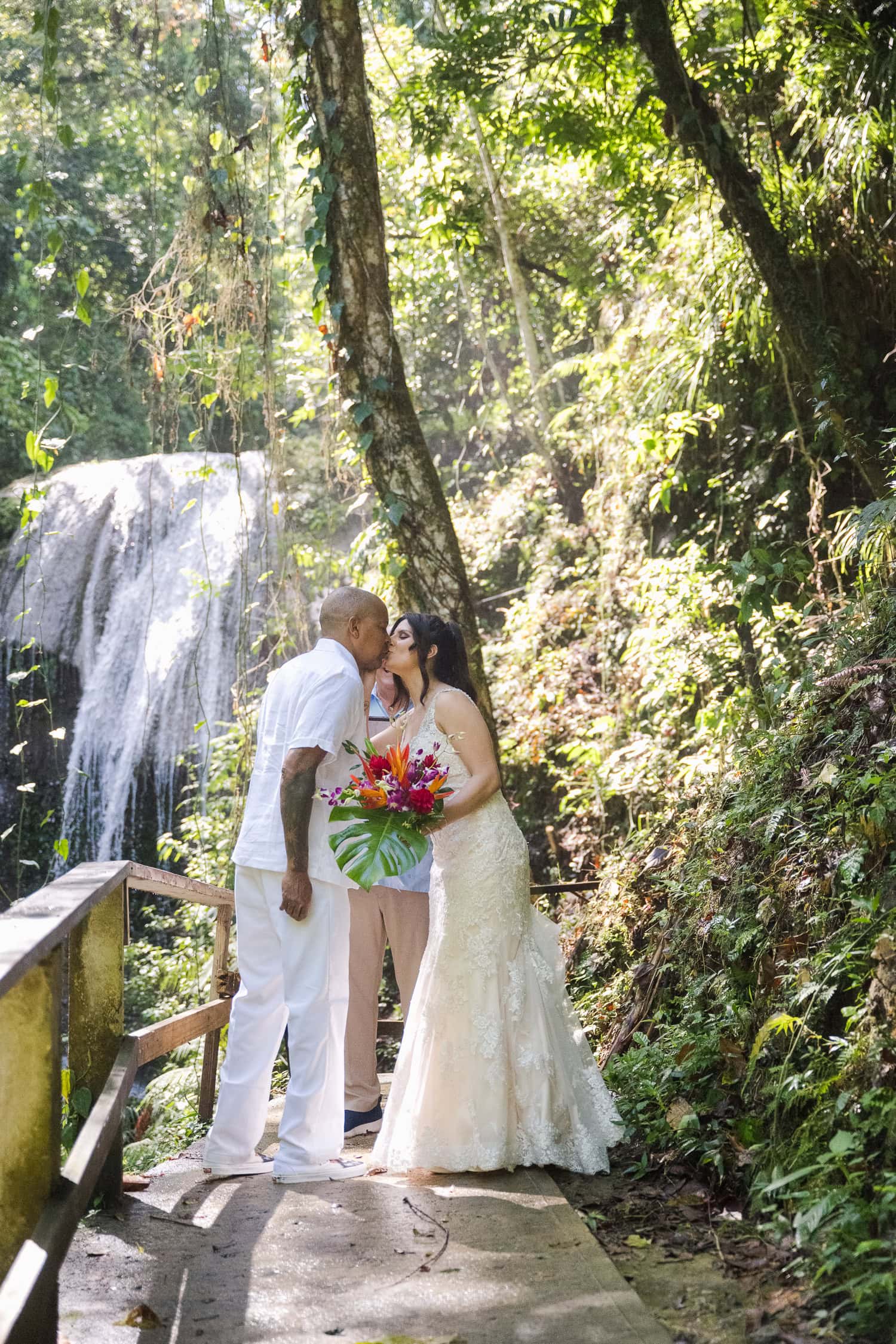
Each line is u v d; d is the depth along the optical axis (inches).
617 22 245.9
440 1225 112.2
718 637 282.7
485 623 453.7
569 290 400.2
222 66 233.6
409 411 228.2
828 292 266.2
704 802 190.7
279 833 136.5
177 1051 322.7
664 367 317.7
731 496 301.3
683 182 292.0
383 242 227.1
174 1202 123.3
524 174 416.5
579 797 327.6
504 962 132.8
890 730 145.2
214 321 250.1
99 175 567.8
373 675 165.9
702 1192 119.0
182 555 510.6
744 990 144.0
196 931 354.0
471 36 259.3
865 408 249.4
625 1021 169.5
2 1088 86.7
